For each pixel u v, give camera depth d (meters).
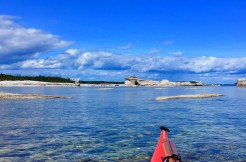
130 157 13.33
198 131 20.05
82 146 15.41
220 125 22.88
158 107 39.66
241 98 61.72
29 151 14.38
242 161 12.73
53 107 39.06
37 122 24.34
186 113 31.94
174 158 8.61
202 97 64.19
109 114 30.75
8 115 29.44
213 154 13.82
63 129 20.77
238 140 16.97
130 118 27.28
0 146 15.42
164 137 9.45
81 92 95.81
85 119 26.45
